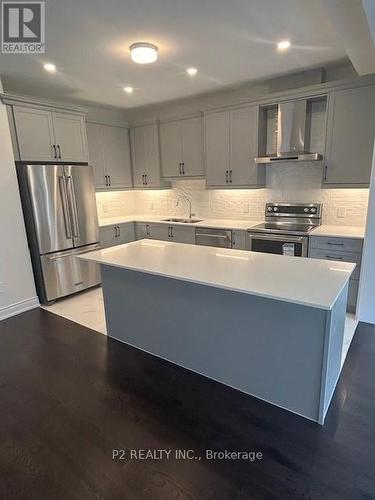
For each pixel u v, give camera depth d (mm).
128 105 4879
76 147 4082
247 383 2156
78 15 2205
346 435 1805
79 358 2678
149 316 2621
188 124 4520
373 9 1885
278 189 4172
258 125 3840
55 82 3654
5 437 1858
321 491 1486
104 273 2867
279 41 2697
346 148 3291
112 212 5480
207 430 1868
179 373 2424
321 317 1746
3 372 2510
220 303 2143
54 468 1644
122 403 2115
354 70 3354
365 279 3074
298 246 3510
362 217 3645
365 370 2395
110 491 1513
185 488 1517
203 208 4973
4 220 3443
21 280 3660
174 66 3238
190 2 2066
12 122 3428
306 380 1887
